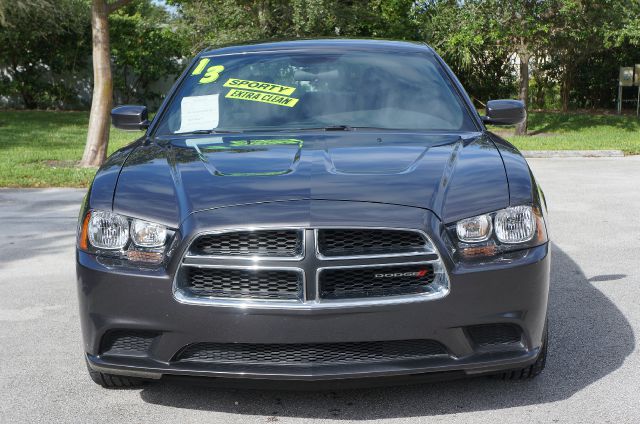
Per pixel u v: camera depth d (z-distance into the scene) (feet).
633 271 18.94
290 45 16.12
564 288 17.48
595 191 32.45
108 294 10.41
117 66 95.66
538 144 55.01
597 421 10.56
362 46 16.01
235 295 10.02
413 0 91.71
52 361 13.47
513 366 10.44
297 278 9.93
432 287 10.05
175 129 14.15
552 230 24.17
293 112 14.20
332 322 9.84
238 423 10.72
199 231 10.07
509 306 10.23
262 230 9.96
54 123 74.08
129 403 11.53
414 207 10.25
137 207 10.66
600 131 68.44
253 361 10.25
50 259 21.42
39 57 92.38
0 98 95.04
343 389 11.02
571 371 12.39
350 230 10.00
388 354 10.22
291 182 10.79
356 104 14.33
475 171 11.23
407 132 13.56
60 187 36.11
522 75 66.44
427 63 15.60
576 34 62.69
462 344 10.16
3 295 17.78
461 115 14.23
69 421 10.97
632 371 12.35
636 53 92.22
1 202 31.42
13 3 74.79
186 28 71.92
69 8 82.23
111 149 51.80
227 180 11.00
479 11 61.87
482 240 10.26
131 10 106.93
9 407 11.51
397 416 10.79
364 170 11.19
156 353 10.34
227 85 14.99
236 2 71.51
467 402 11.21
